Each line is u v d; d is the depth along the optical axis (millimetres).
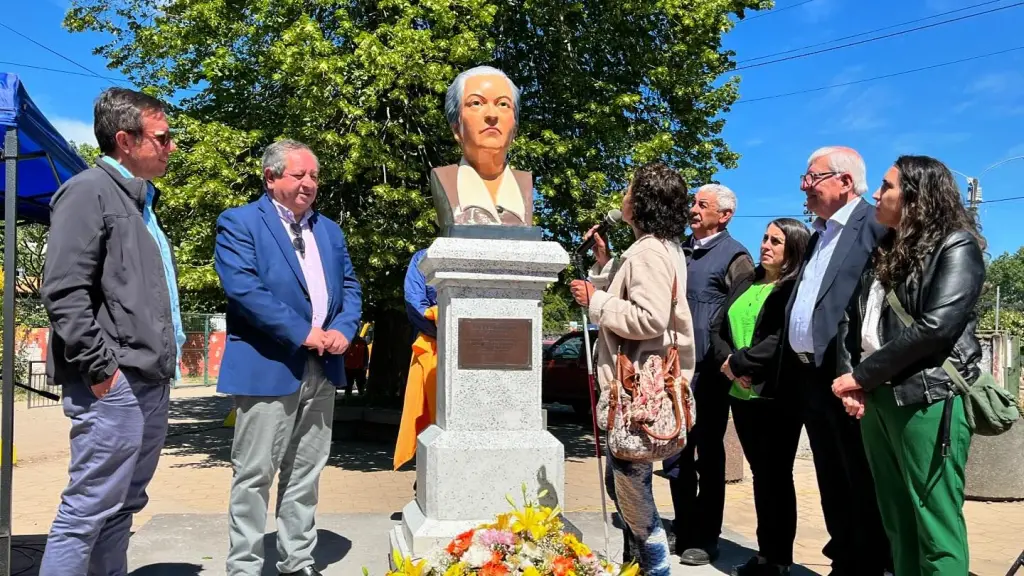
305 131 7316
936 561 2662
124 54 9750
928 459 2666
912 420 2691
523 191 3471
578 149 8352
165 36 8648
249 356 3240
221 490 6996
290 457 3568
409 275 4691
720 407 4082
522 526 2574
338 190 8102
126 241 2818
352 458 8680
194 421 12352
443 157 8250
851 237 3457
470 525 3041
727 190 4297
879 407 2820
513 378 3211
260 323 3197
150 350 2838
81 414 2771
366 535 4395
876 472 2955
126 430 2807
